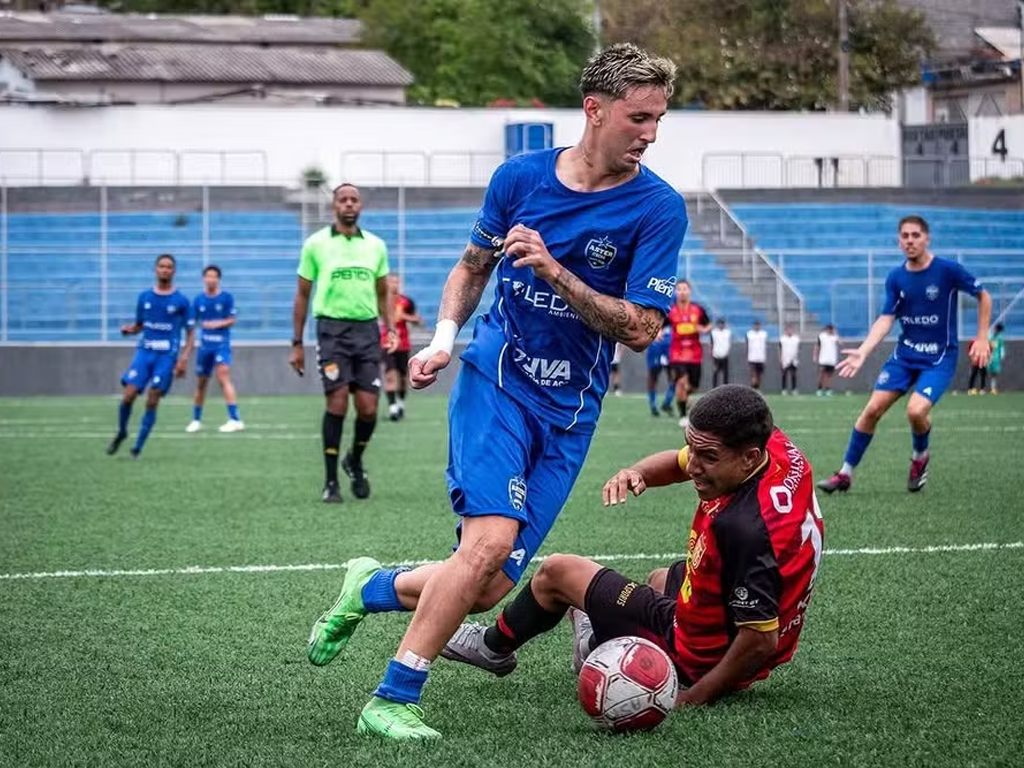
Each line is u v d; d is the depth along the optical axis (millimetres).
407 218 47000
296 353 14500
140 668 7199
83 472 17391
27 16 67188
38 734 5984
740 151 54906
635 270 6070
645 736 5887
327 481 14250
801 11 57719
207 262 43938
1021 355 41969
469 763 5512
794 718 6160
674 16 57219
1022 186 52250
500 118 52938
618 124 5953
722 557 6121
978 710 6320
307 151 51969
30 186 46531
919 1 63812
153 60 61406
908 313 14508
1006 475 16484
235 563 10430
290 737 5941
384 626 8188
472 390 6129
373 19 69938
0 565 10352
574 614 6891
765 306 44625
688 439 6059
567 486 6242
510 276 6168
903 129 60438
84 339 42375
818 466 17906
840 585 9359
